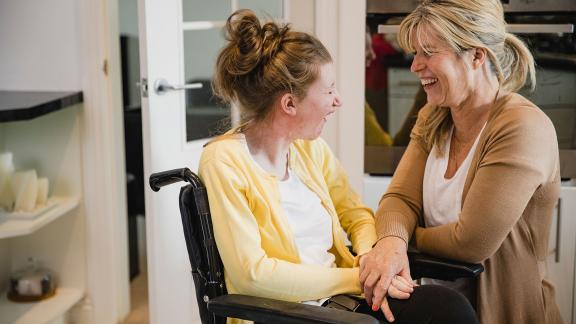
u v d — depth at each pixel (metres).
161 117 2.71
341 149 3.00
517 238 1.92
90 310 3.09
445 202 1.99
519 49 1.92
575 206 2.75
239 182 1.73
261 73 1.75
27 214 2.73
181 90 2.77
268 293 1.71
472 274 1.85
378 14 2.86
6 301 2.97
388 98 2.92
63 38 2.90
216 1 2.90
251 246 1.70
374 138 2.97
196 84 2.79
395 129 2.94
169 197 2.76
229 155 1.75
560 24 2.68
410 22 1.91
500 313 1.94
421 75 1.92
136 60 3.93
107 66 2.91
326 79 1.77
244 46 1.76
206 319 1.78
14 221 2.71
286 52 1.74
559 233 2.78
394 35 2.85
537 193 1.89
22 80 2.95
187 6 2.80
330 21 2.96
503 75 1.91
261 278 1.69
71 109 2.93
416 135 2.10
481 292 1.93
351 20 2.89
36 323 2.78
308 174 1.92
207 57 2.89
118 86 3.10
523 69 1.93
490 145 1.86
